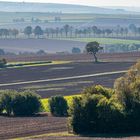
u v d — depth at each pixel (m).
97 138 126.12
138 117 139.88
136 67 150.25
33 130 143.75
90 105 139.50
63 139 125.50
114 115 138.50
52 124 152.88
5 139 131.75
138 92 142.00
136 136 130.38
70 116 153.25
